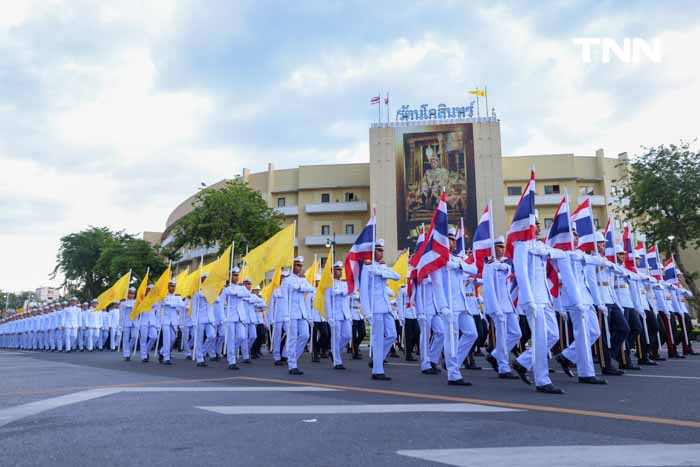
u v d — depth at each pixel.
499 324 9.73
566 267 8.57
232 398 6.52
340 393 7.09
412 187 46.94
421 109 50.03
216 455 3.65
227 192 33.62
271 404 5.98
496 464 3.32
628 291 11.63
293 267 11.62
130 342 16.67
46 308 29.97
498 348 9.73
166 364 14.27
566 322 11.59
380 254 9.95
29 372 11.01
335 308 12.27
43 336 30.06
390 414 5.27
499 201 45.59
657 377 9.07
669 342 14.54
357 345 16.77
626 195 29.95
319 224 54.16
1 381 8.93
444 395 6.88
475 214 45.72
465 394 6.99
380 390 7.47
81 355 20.55
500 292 10.20
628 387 7.65
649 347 13.38
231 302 12.68
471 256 13.23
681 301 16.00
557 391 7.05
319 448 3.83
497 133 46.94
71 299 25.97
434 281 8.70
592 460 3.40
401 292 16.64
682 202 27.38
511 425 4.68
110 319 26.58
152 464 3.44
